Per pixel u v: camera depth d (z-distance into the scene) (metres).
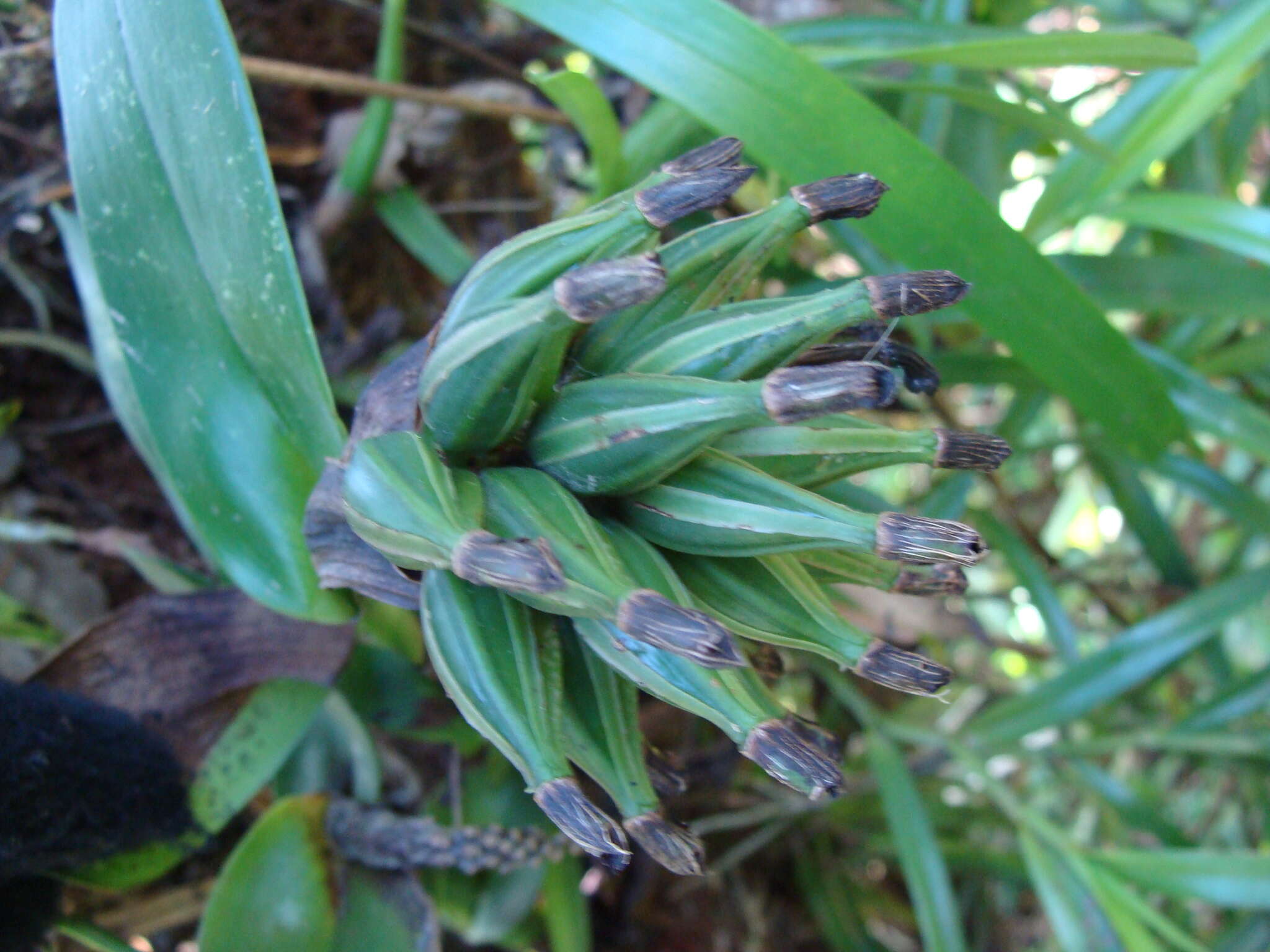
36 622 0.26
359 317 0.35
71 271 0.32
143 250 0.19
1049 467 0.49
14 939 0.21
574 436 0.14
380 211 0.32
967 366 0.32
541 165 0.39
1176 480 0.36
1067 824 0.48
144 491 0.32
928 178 0.22
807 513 0.14
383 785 0.25
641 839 0.15
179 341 0.20
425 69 0.37
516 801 0.25
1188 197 0.30
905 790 0.33
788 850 0.42
